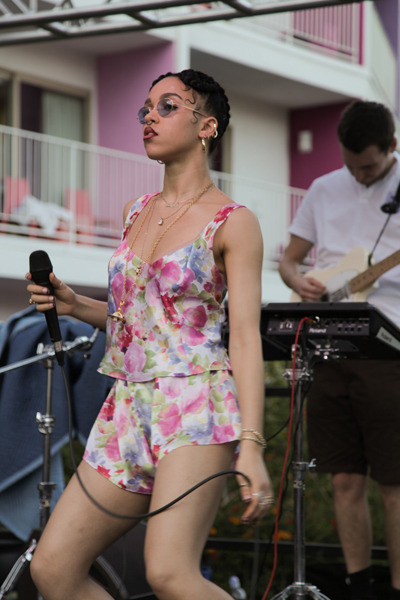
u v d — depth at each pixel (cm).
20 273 1095
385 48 1673
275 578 591
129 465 254
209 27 1337
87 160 1339
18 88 1255
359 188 450
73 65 1318
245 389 243
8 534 516
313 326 350
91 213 1244
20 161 1231
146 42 1298
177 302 253
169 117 264
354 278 436
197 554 239
